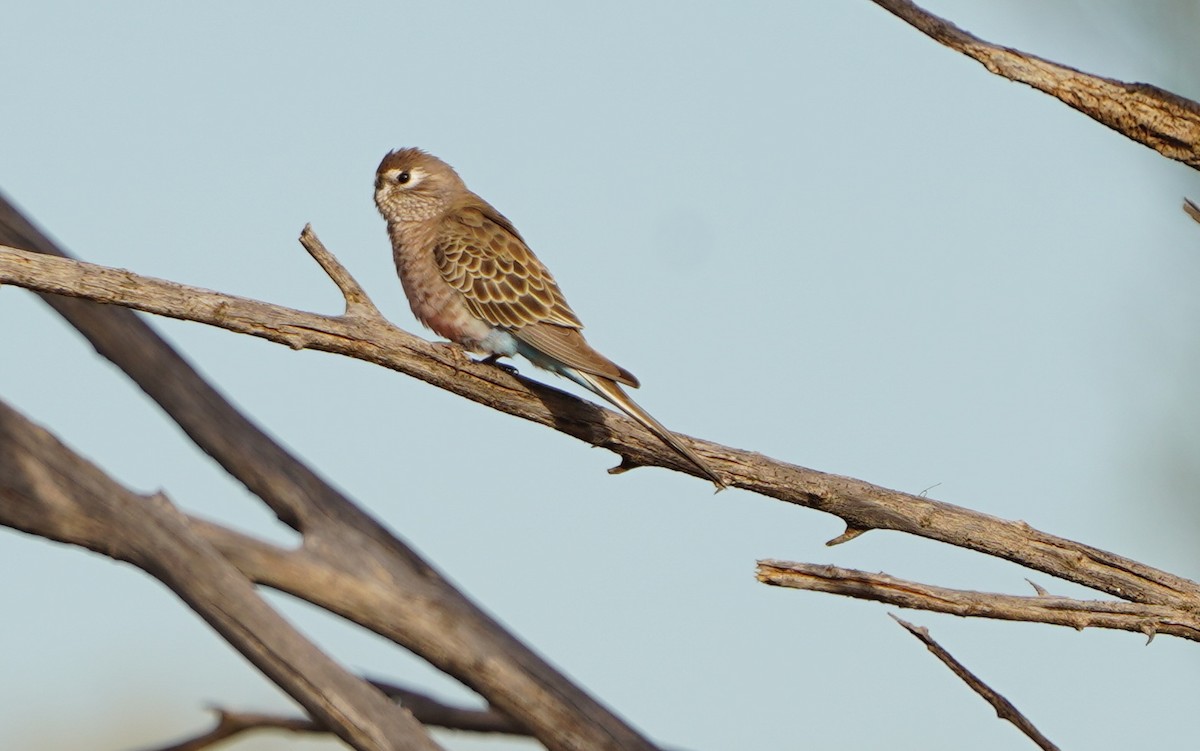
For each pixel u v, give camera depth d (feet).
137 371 35.73
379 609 32.04
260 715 39.45
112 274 31.32
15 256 30.63
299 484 34.30
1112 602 32.14
